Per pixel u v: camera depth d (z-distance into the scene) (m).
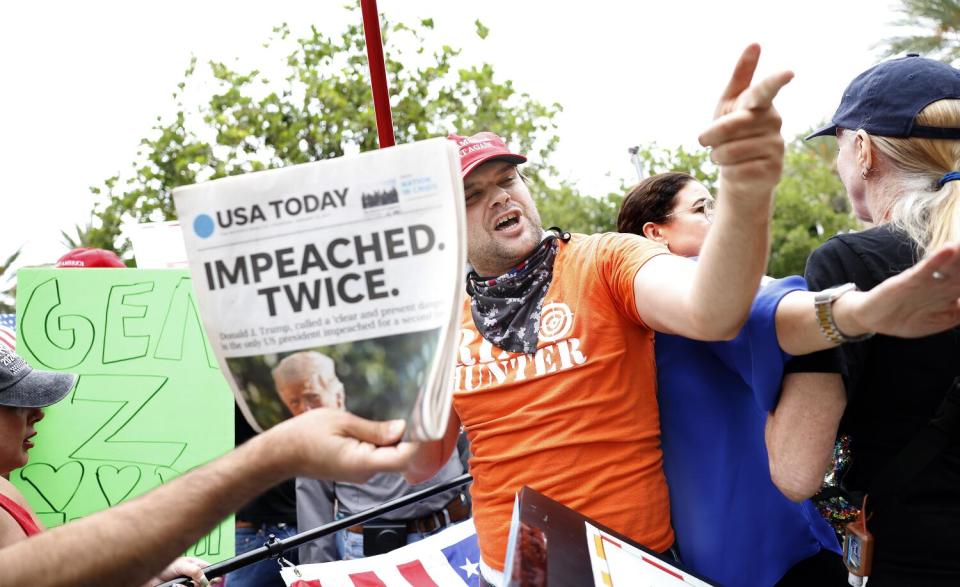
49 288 3.06
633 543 1.81
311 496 3.49
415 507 3.38
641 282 1.83
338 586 2.39
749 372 1.85
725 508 1.99
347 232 1.13
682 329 1.67
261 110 16.30
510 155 2.12
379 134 2.16
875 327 1.39
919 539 1.63
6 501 2.13
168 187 16.88
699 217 2.81
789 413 1.67
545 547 1.71
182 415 3.00
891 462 1.67
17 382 2.34
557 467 1.96
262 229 1.15
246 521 3.53
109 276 3.09
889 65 1.82
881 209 1.80
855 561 1.71
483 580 2.12
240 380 1.17
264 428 1.18
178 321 3.07
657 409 2.03
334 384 1.14
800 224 27.83
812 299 1.56
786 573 2.04
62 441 2.95
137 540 1.09
